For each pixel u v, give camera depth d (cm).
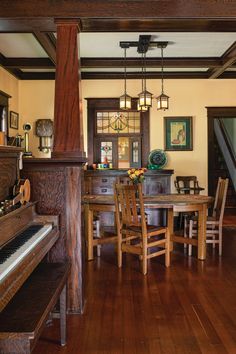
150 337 248
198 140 682
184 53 541
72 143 296
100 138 686
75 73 301
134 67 579
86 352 229
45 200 284
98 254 461
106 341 243
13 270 166
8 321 167
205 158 683
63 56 301
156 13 307
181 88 677
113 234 509
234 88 675
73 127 297
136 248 399
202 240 439
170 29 334
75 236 285
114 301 312
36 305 185
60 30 303
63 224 285
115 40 477
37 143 675
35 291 206
